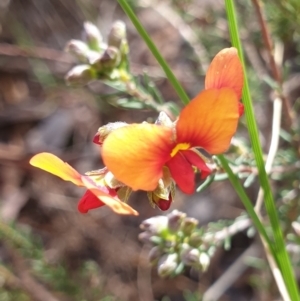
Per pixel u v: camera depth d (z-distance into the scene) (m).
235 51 0.07
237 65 0.07
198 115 0.07
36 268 0.13
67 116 0.17
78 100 0.17
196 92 0.16
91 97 0.16
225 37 0.14
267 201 0.08
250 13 0.14
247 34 0.14
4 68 0.18
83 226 0.16
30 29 0.18
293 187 0.11
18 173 0.17
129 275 0.15
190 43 0.14
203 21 0.15
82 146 0.17
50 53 0.16
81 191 0.16
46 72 0.16
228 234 0.10
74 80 0.10
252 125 0.08
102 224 0.16
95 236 0.16
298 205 0.11
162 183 0.07
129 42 0.18
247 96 0.08
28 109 0.18
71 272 0.15
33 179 0.17
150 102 0.10
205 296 0.13
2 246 0.15
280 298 0.13
